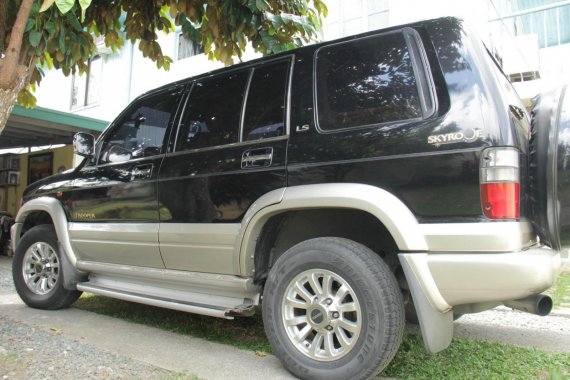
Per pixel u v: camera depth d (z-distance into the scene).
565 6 7.70
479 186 2.35
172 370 2.93
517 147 2.38
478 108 2.41
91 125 9.08
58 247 4.50
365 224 3.05
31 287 4.69
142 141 3.95
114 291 3.89
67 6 2.00
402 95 2.67
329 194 2.68
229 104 3.45
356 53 2.95
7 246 9.37
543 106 2.58
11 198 11.05
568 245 2.52
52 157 10.22
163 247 3.53
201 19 4.98
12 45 3.05
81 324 4.06
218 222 3.23
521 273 2.23
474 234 2.33
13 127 9.07
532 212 2.51
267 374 2.89
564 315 4.37
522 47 7.19
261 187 3.03
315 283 2.77
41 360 3.05
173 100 3.87
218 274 3.27
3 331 3.74
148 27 5.31
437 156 2.45
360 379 2.55
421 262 2.43
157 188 3.62
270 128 3.14
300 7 4.91
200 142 3.50
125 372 2.87
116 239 3.89
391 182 2.56
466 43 2.57
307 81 3.08
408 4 8.91
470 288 2.35
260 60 3.41
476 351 3.28
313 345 2.73
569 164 2.39
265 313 2.92
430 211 2.45
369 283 2.55
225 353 3.30
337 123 2.86
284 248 3.31
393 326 2.51
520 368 2.94
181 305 3.35
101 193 4.07
